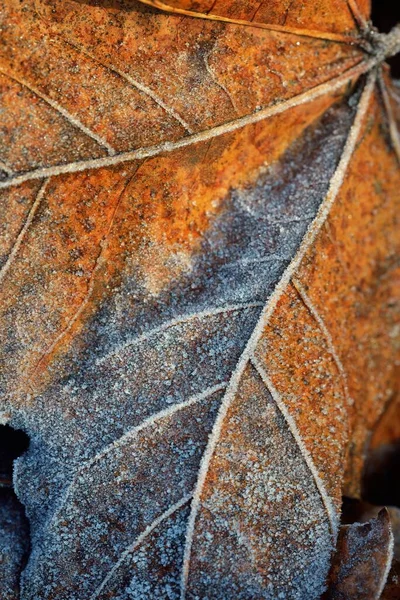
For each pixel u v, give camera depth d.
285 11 0.25
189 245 0.26
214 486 0.25
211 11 0.25
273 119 0.26
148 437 0.25
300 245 0.25
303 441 0.25
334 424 0.25
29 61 0.25
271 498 0.25
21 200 0.25
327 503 0.25
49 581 0.25
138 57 0.25
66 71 0.25
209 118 0.25
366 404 0.27
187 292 0.26
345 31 0.26
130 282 0.25
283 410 0.25
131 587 0.25
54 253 0.25
